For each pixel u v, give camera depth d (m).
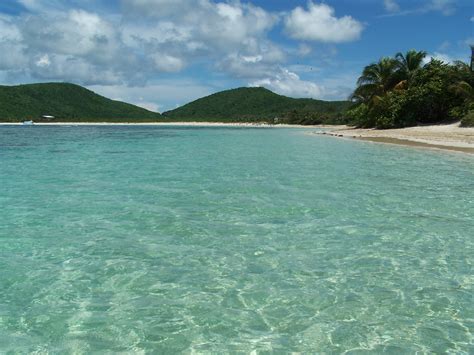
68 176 14.61
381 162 18.78
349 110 57.78
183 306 5.20
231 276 6.07
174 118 125.50
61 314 4.98
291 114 98.19
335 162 18.86
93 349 4.28
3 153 23.12
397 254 6.93
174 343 4.40
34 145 29.47
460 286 5.74
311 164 18.12
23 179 13.92
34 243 7.39
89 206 10.02
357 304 5.24
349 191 11.87
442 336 4.52
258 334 4.58
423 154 22.16
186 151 25.00
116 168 16.73
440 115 45.22
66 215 9.20
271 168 16.77
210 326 4.74
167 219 8.91
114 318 4.89
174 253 6.95
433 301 5.31
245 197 11.02
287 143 32.31
